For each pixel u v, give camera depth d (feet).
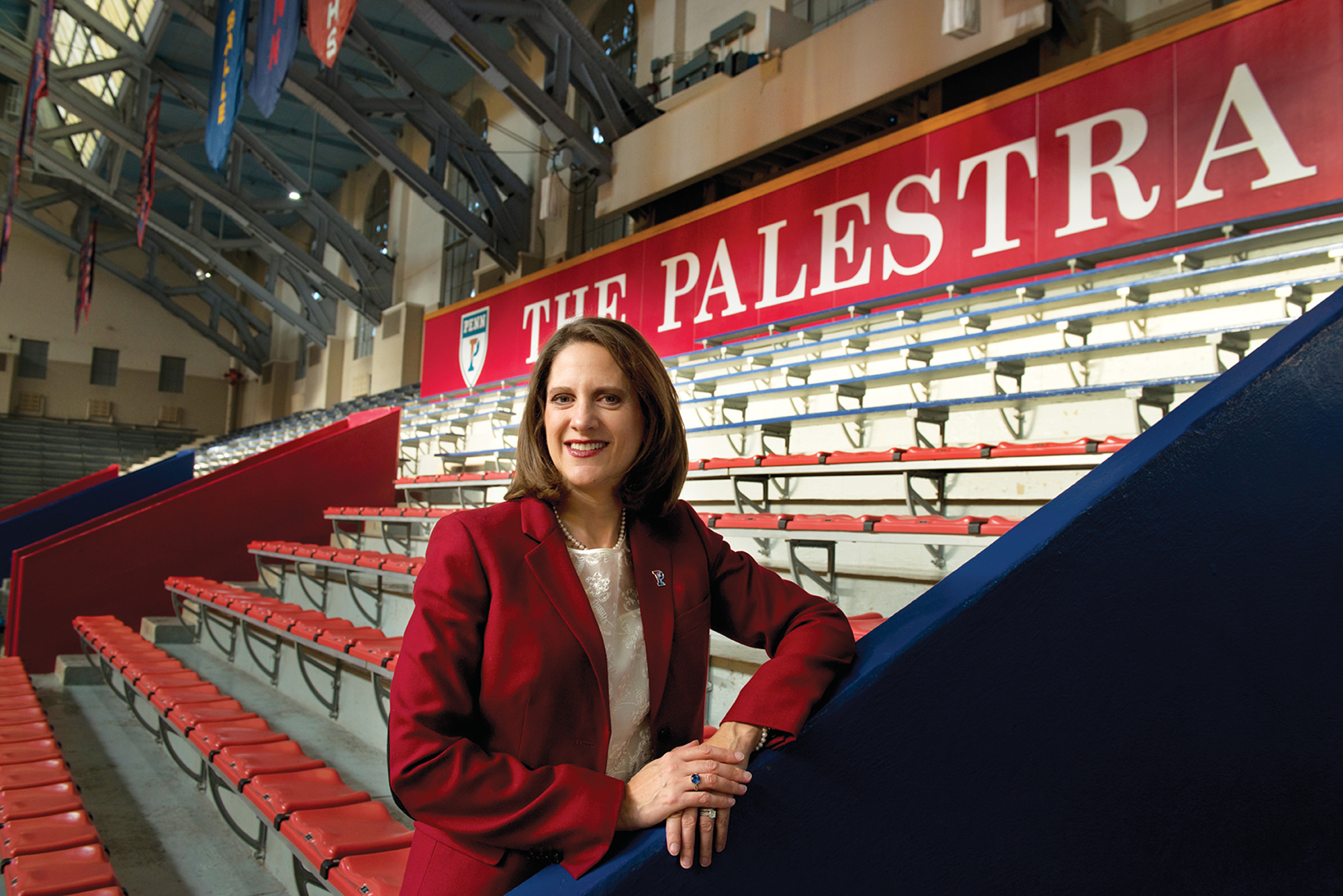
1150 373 13.52
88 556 20.04
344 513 21.08
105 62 44.06
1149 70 16.58
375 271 53.57
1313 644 3.75
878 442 16.17
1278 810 3.62
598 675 2.81
